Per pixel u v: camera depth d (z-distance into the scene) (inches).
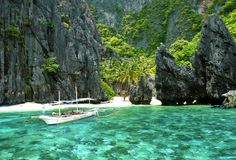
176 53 4082.2
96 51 3907.5
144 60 4972.9
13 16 2731.3
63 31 3181.6
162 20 6481.3
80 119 1523.1
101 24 6875.0
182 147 802.2
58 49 3083.2
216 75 2187.5
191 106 2208.4
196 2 6063.0
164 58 2395.4
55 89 2928.2
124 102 3184.1
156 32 6378.0
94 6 7534.5
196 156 706.2
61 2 3452.3
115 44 6166.3
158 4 6889.8
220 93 2193.7
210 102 2393.0
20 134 1085.8
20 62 2709.2
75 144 877.8
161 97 2434.8
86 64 3339.1
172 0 6609.3
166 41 6023.6
